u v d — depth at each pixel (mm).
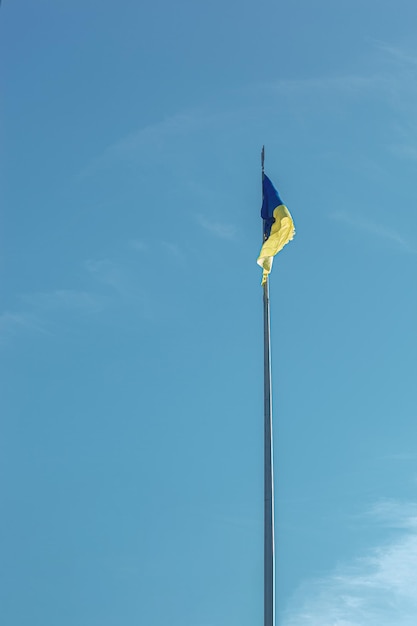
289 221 37438
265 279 36719
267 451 32156
